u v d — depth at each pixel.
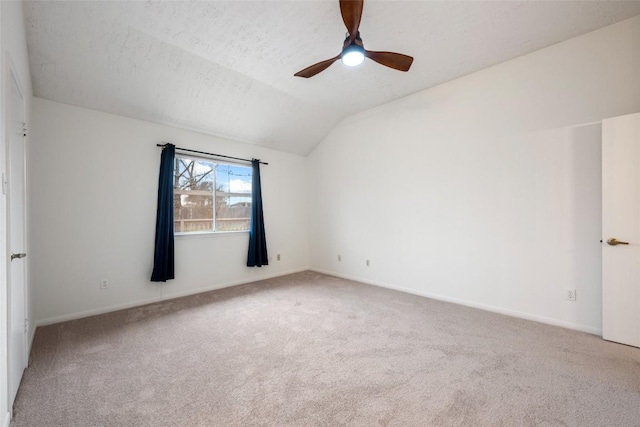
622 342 2.28
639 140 2.19
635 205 2.21
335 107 4.21
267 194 4.79
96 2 2.15
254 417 1.49
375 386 1.75
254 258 4.43
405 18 2.31
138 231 3.35
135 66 2.81
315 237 5.27
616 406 1.56
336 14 2.29
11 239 1.58
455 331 2.56
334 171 4.87
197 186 3.98
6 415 1.39
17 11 1.80
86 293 2.99
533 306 2.83
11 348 1.49
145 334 2.52
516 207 2.93
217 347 2.28
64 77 2.67
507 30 2.47
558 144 2.68
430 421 1.45
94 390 1.72
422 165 3.68
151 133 3.48
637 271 2.22
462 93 3.30
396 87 3.57
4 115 1.41
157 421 1.46
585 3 2.16
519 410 1.53
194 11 2.25
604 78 2.45
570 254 2.63
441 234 3.51
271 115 4.09
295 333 2.54
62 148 2.86
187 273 3.78
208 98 3.46
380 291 3.90
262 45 2.69
